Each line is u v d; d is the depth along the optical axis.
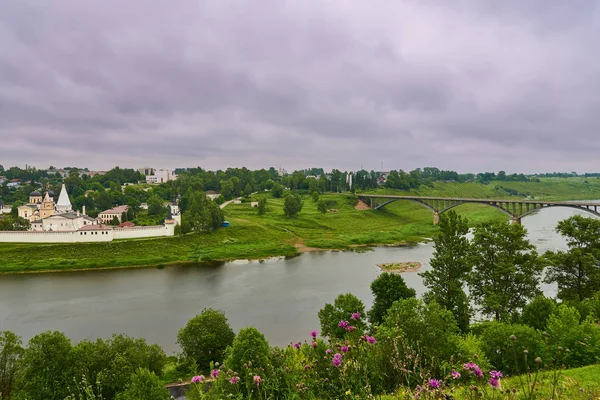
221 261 92.25
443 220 38.25
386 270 80.50
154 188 188.25
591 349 20.78
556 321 23.28
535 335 21.67
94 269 82.88
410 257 95.25
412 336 19.98
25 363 25.62
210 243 104.81
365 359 11.94
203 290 67.00
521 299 35.38
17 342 28.41
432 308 23.45
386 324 23.11
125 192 177.50
